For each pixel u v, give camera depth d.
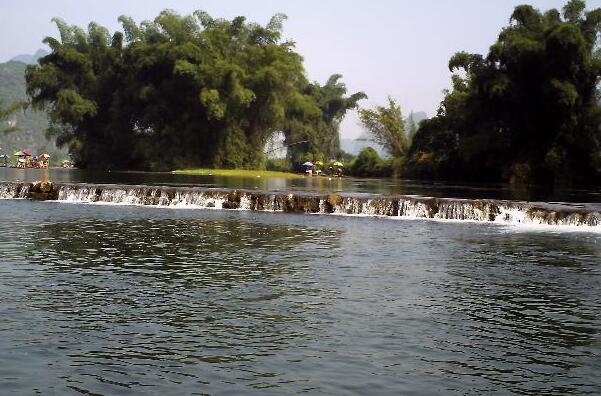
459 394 9.87
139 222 29.94
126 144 85.62
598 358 11.60
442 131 79.12
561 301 15.73
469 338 12.63
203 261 20.19
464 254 22.53
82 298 15.12
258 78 80.25
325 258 21.17
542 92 59.78
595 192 47.62
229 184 50.00
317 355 11.41
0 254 20.70
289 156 108.81
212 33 83.50
